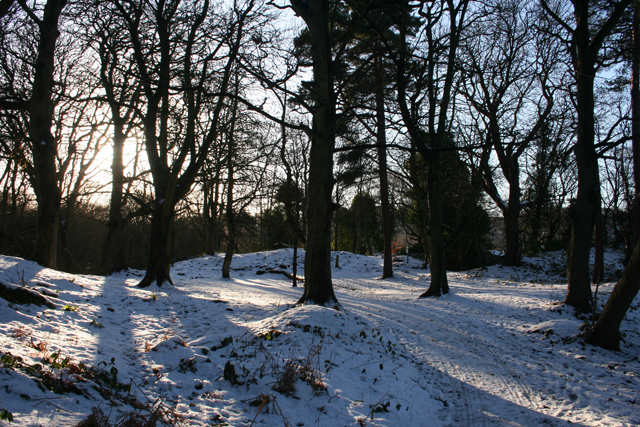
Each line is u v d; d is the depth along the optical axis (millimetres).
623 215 26516
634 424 4887
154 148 14312
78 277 11648
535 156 27234
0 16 10367
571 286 11734
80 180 21891
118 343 6422
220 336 6863
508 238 25469
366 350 7164
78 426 3217
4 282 6996
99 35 14414
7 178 25344
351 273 33094
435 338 9164
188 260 35062
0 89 16078
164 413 4047
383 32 15422
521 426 4910
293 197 22031
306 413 4641
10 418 2990
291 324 7453
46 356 4652
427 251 23984
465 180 26375
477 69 19422
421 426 4871
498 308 12750
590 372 7012
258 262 34906
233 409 4512
